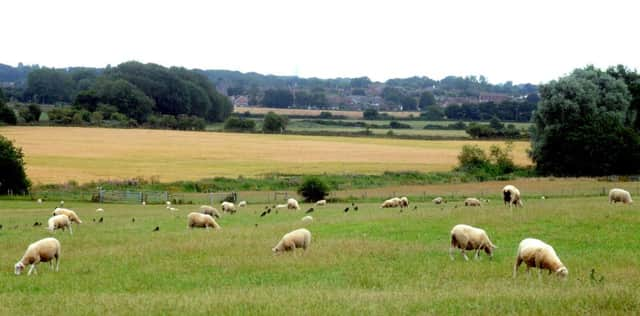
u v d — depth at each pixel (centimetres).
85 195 8562
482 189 8850
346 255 3083
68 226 4366
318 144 16438
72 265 3042
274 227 4303
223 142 16550
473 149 11862
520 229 3750
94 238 3969
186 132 19038
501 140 17175
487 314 1831
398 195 8194
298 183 10019
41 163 11875
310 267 2853
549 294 2036
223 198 8325
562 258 2906
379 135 19138
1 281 2680
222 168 11769
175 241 3681
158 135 17762
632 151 10250
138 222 5103
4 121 18375
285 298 2103
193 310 1972
